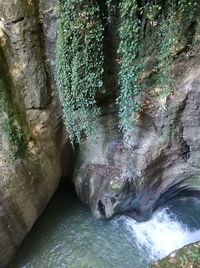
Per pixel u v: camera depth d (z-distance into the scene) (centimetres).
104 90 683
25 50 652
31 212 785
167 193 867
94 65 638
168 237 834
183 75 643
